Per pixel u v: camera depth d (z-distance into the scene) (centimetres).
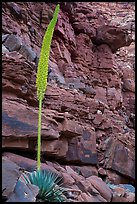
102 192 731
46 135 704
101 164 1052
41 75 526
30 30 1259
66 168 791
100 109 1166
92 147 976
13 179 444
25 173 570
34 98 785
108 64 1773
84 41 1736
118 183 1041
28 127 661
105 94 1683
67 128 847
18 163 614
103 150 1093
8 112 638
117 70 1839
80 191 612
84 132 962
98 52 1814
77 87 1270
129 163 1091
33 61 926
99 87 1691
